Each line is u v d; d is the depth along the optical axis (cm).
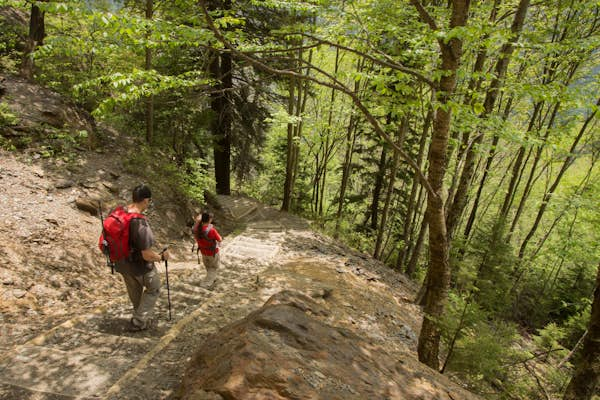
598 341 484
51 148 905
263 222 1528
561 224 1478
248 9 1204
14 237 608
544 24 940
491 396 662
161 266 827
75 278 615
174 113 1372
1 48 1247
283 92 1931
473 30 394
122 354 412
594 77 1132
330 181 2783
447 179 1479
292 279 857
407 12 727
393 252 2078
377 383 304
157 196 1074
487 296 811
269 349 294
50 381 346
